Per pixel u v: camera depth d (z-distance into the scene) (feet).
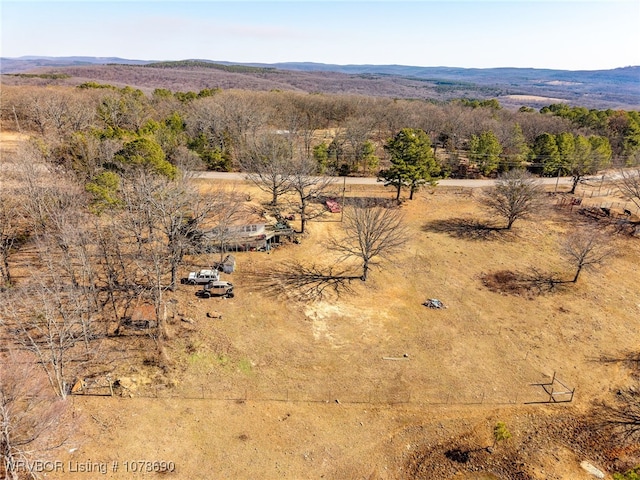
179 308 116.06
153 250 112.06
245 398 88.69
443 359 103.24
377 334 111.65
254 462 74.79
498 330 114.83
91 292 107.14
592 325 118.11
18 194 126.41
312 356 102.27
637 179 204.85
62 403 81.05
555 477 75.15
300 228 173.58
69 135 178.50
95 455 73.26
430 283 138.00
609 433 84.48
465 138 282.15
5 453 63.16
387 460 77.30
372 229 134.82
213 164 229.86
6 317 98.58
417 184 200.85
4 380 77.30
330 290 131.34
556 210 201.67
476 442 81.82
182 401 86.58
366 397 91.04
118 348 98.94
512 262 152.97
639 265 152.97
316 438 80.59
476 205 206.59
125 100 258.16
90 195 128.98
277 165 179.01
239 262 145.89
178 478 70.74
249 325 111.96
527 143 280.92
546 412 89.20
